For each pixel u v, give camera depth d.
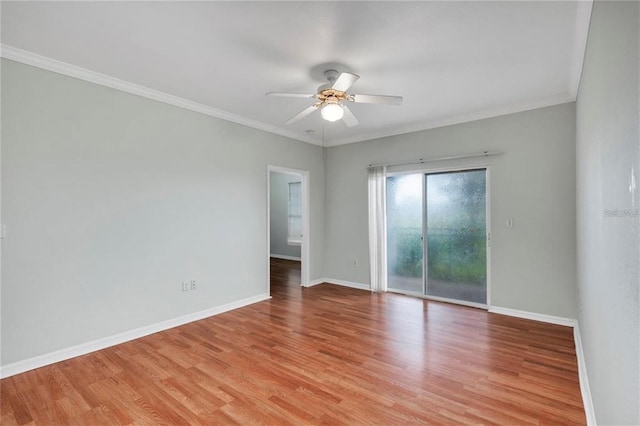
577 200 3.25
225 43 2.47
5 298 2.52
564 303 3.63
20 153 2.59
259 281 4.64
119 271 3.18
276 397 2.23
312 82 3.20
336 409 2.09
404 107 3.95
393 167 5.06
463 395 2.24
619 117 1.13
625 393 1.09
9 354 2.53
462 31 2.30
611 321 1.34
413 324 3.65
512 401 2.17
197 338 3.27
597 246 1.76
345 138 5.51
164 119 3.56
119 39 2.41
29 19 2.14
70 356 2.83
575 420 1.96
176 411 2.07
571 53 2.61
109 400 2.19
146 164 3.40
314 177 5.68
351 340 3.21
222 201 4.15
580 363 2.59
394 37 2.38
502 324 3.64
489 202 4.14
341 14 2.10
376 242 5.14
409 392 2.28
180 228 3.70
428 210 4.78
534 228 3.82
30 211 2.64
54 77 2.78
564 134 3.62
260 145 4.68
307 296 4.90
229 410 2.08
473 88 3.36
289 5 2.01
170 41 2.44
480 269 4.32
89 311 2.96
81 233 2.93
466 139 4.33
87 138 2.97
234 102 3.78
